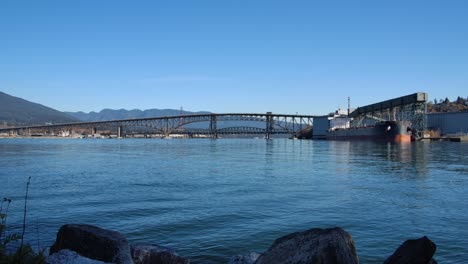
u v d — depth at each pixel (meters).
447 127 181.75
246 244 14.66
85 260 8.60
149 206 21.81
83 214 19.72
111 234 10.17
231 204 22.36
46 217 19.00
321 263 7.70
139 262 10.66
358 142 164.50
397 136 145.25
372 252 13.73
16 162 56.97
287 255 8.09
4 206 21.67
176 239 15.30
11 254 7.00
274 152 92.31
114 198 24.59
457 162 55.66
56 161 59.34
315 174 39.81
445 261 12.89
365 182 32.97
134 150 103.38
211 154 82.81
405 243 9.02
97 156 73.81
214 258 13.20
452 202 23.25
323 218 18.83
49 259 8.47
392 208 21.33
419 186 30.34
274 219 18.58
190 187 29.83
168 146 139.62
